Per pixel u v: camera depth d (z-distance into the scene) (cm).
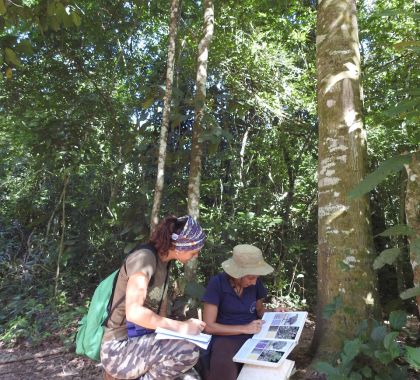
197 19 677
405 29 607
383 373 258
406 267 608
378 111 589
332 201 348
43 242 699
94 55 686
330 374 242
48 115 684
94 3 638
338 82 361
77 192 729
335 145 354
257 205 682
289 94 679
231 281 311
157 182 469
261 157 717
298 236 693
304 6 756
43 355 443
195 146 483
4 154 888
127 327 246
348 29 372
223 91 678
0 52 458
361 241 338
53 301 576
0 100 673
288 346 270
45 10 467
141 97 662
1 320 554
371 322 315
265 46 657
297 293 662
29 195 800
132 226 547
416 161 224
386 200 648
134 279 235
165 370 238
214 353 285
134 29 679
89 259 668
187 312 460
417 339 388
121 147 650
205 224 589
